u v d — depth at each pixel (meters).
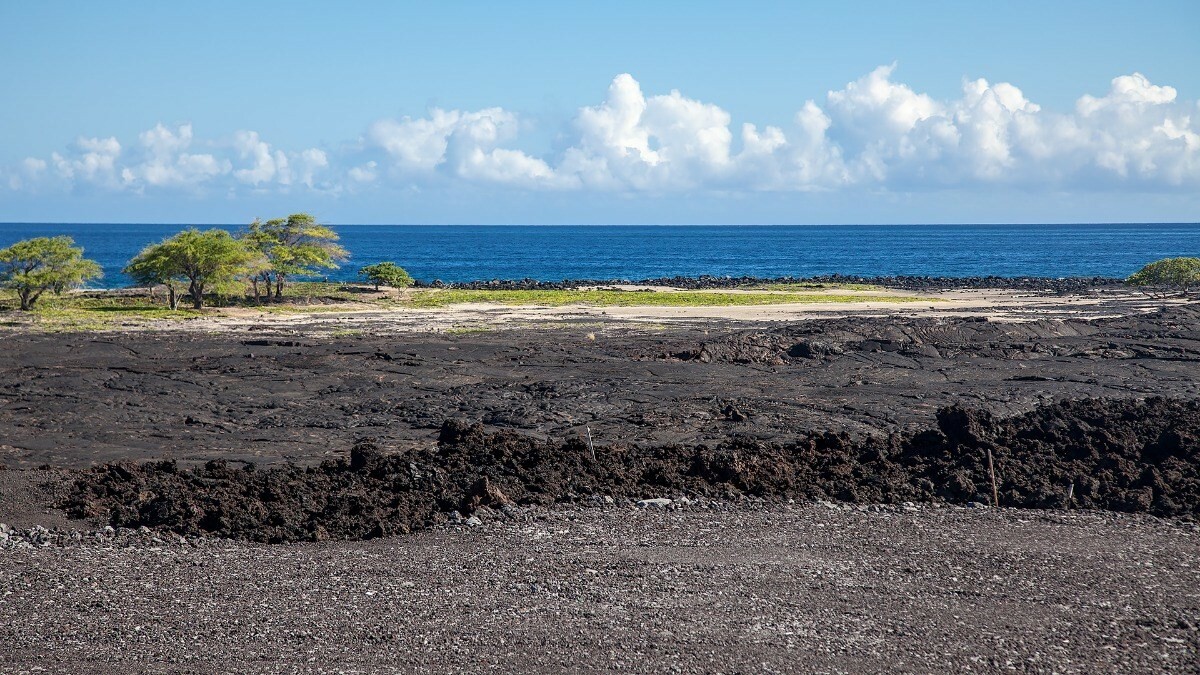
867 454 20.52
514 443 21.55
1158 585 12.53
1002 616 11.39
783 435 23.83
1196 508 16.64
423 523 15.83
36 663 10.08
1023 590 12.30
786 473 19.00
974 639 10.70
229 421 26.05
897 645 10.52
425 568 13.34
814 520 15.94
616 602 11.84
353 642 10.59
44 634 10.86
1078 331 43.34
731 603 11.80
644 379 31.59
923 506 17.05
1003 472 18.69
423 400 28.58
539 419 25.91
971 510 16.72
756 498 17.50
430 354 36.47
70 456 22.17
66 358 35.50
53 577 12.95
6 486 18.48
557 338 41.72
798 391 29.67
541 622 11.16
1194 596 12.12
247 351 37.12
